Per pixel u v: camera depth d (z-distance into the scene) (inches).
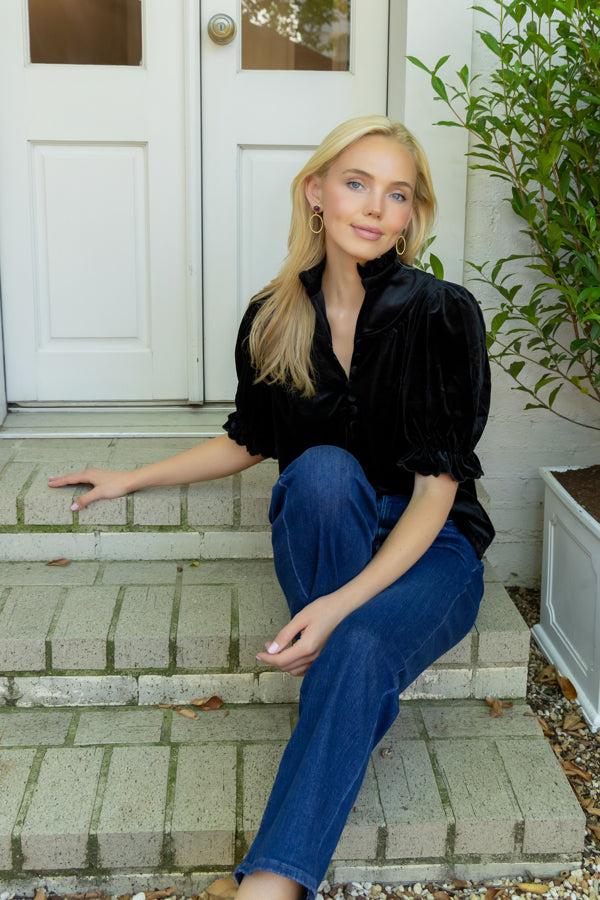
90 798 65.9
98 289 107.0
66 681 76.7
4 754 70.3
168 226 105.3
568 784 68.4
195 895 64.4
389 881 65.6
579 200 85.1
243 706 77.8
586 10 77.3
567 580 89.6
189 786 67.2
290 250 70.6
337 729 54.1
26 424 105.4
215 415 109.3
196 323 106.9
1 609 79.4
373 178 64.4
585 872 66.3
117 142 103.1
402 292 66.1
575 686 86.6
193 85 100.8
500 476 105.8
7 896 64.0
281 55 102.4
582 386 102.8
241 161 104.7
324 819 52.5
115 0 100.0
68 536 88.4
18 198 103.3
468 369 65.6
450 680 78.3
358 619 57.3
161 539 88.8
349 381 68.8
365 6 101.0
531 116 93.1
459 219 96.3
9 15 99.2
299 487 61.7
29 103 101.3
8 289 105.4
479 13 93.2
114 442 101.3
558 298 97.5
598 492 88.6
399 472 71.4
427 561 66.3
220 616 78.8
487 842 65.5
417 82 93.8
